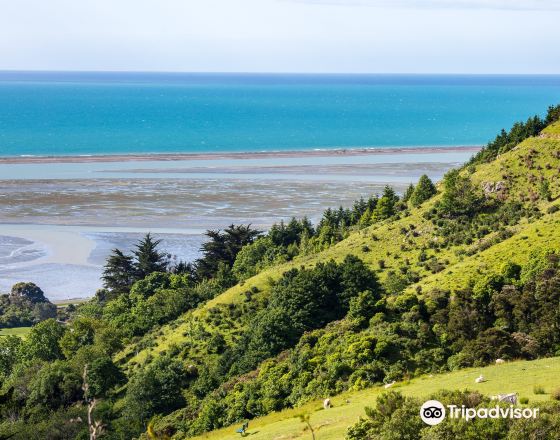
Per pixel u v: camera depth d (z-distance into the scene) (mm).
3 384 85250
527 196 106438
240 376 76750
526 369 55250
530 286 71500
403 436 39469
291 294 86500
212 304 100375
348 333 74750
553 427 37188
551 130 119750
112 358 95188
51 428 70000
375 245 106562
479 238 98688
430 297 77375
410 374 64500
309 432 51375
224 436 60531
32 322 124625
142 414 74562
